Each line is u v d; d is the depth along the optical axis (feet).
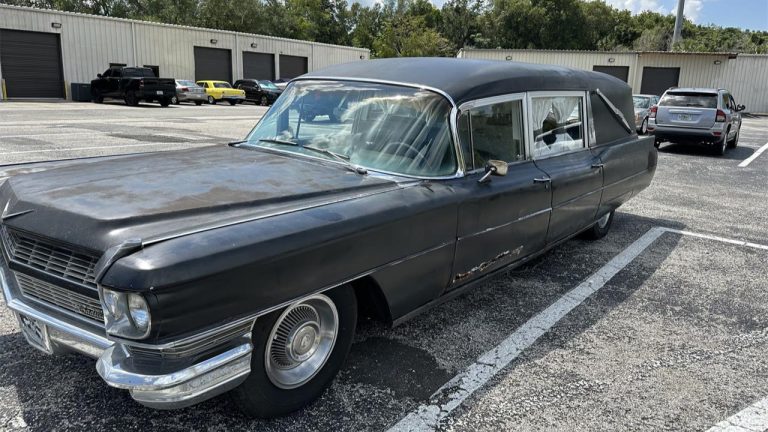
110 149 32.89
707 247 18.92
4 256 8.48
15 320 11.41
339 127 11.55
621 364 10.84
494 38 210.79
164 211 7.61
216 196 8.39
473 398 9.45
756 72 111.55
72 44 96.37
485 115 11.74
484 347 11.29
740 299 14.42
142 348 6.56
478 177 11.16
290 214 8.02
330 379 9.18
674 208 24.91
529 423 8.84
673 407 9.43
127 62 104.94
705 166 38.17
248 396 7.96
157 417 8.49
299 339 8.47
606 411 9.25
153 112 70.13
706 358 11.21
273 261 7.29
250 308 7.17
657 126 45.06
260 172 9.90
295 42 138.00
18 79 90.89
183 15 181.78
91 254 7.09
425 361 10.61
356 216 8.52
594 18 206.39
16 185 8.96
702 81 114.32
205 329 6.78
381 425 8.60
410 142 10.77
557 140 14.38
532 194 12.55
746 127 75.87
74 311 7.68
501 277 15.40
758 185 31.40
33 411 8.52
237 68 126.11
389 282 9.29
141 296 6.31
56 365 9.83
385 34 192.65
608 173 16.15
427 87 11.34
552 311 13.21
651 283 15.37
